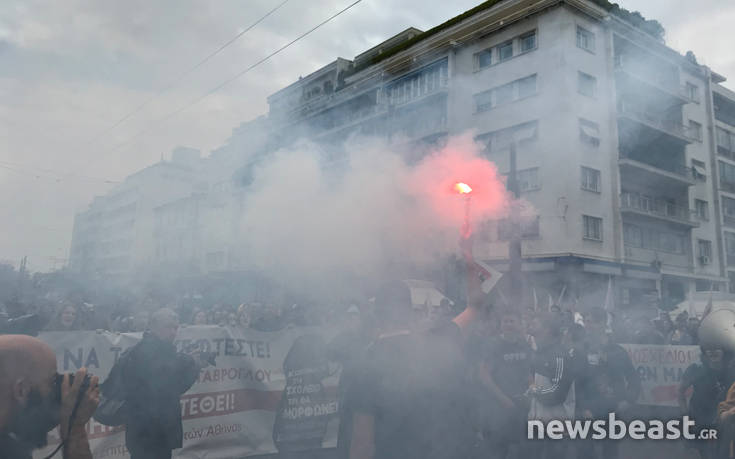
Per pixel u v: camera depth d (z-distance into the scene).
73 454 1.35
